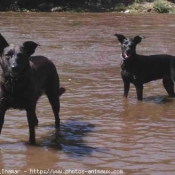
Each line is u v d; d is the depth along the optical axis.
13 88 8.15
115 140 8.88
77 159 7.79
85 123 10.10
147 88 14.28
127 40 12.97
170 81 13.30
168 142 8.78
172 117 10.75
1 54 8.20
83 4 53.75
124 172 7.19
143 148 8.41
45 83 9.48
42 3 51.94
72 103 11.84
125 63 12.67
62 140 8.88
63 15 45.22
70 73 16.09
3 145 8.52
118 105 11.85
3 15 43.50
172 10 52.47
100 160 7.75
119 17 43.91
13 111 10.91
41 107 11.40
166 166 7.49
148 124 10.09
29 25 34.38
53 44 24.36
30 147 8.43
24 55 8.09
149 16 46.03
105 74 16.03
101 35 28.98
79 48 23.09
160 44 24.69
